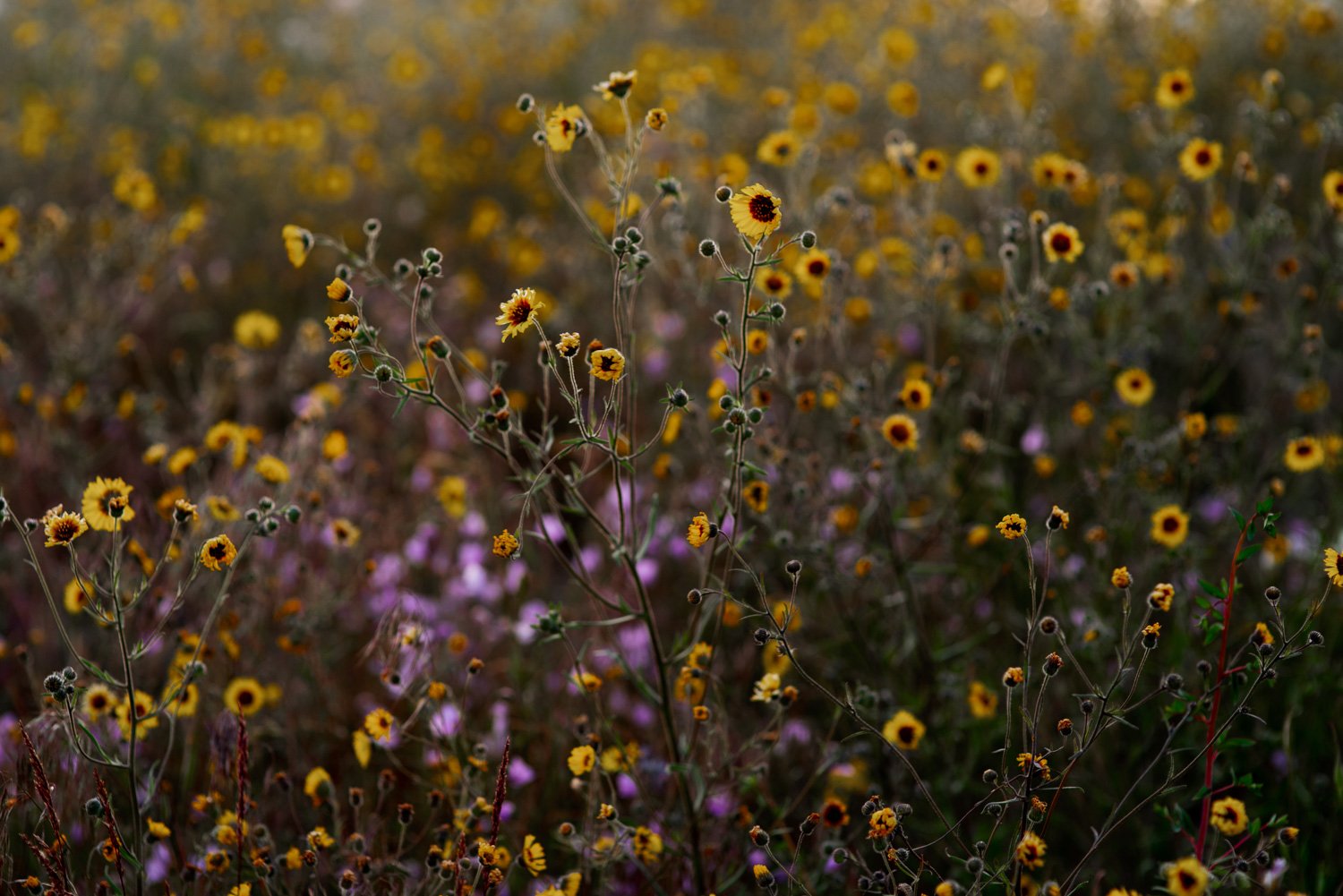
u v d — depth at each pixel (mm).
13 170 6508
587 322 4887
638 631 3154
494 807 1956
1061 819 2758
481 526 3686
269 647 3174
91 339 4543
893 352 3914
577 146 5988
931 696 2924
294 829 2660
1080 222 4883
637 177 4379
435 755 2537
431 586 3748
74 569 1990
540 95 7711
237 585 2943
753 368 3039
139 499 3172
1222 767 2664
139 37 8695
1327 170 5023
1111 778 2734
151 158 6996
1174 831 2000
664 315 4438
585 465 2430
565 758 2764
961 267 4125
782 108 4609
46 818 2232
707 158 4922
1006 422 3467
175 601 2092
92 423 4402
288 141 6098
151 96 7949
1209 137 5621
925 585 3359
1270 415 3893
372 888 2230
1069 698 2877
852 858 2059
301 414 3295
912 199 4496
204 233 5965
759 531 3336
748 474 2621
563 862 2648
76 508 3602
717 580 2510
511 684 3086
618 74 2436
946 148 5887
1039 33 6902
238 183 6598
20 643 3338
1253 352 4125
